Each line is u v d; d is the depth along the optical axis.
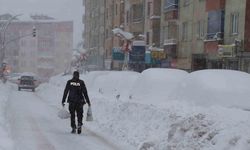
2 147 11.88
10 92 49.22
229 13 38.50
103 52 92.00
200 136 11.38
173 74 23.91
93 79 43.25
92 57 100.38
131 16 67.06
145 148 12.48
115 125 17.16
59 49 162.25
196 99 17.64
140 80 24.89
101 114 20.47
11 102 31.58
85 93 16.73
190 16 47.50
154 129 14.37
